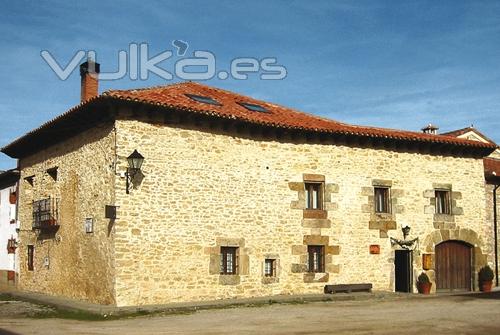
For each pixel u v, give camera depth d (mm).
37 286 18500
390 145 18125
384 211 18031
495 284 20641
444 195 19078
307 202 16984
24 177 20453
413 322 11625
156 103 14203
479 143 19266
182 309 13641
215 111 15078
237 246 15508
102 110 14594
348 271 17047
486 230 19469
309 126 16516
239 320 12000
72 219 16312
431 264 18297
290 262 16281
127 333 10281
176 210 14695
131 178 14148
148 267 14148
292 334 10164
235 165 15734
